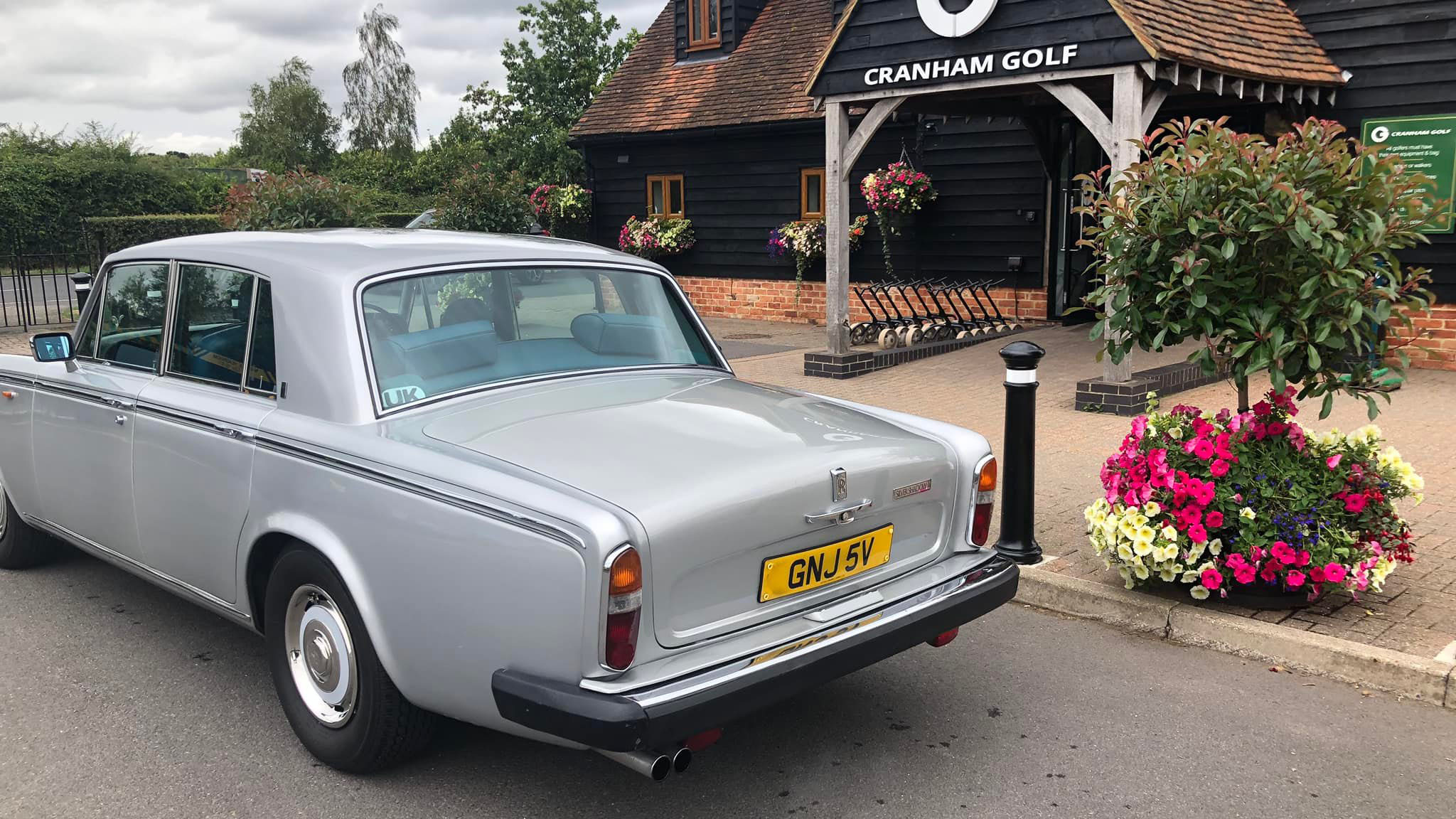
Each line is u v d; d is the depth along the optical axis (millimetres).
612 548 2578
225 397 3691
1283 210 4199
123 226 24797
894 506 3334
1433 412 8461
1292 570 4344
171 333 4062
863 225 15781
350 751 3279
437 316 3570
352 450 3119
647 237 18422
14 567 5438
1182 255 4434
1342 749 3496
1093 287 13961
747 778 3367
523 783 3332
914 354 11938
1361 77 10781
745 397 3740
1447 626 4254
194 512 3742
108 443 4184
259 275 3674
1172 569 4477
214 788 3301
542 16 29906
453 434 3121
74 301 20656
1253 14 10648
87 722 3758
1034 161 14141
